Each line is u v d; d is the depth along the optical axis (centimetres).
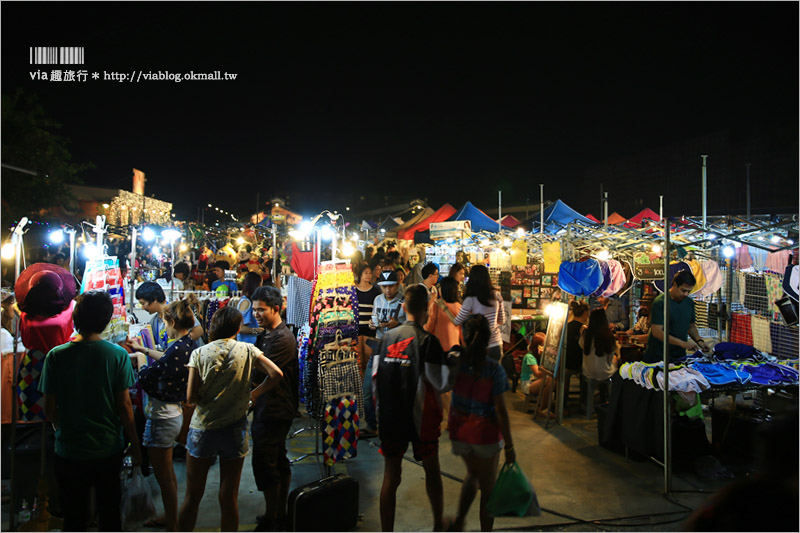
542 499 422
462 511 353
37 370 377
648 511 403
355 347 457
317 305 457
